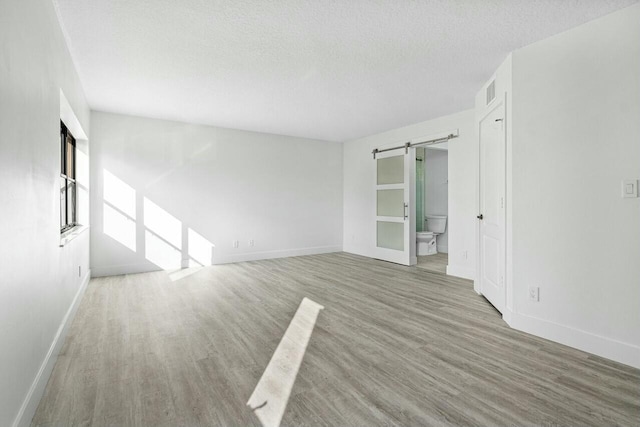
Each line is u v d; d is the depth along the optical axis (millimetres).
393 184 5828
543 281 2627
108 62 3055
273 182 6164
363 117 4992
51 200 2117
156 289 4008
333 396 1824
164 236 5121
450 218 4828
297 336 2639
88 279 4293
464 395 1834
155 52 2871
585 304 2402
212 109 4566
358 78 3471
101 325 2848
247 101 4219
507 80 2928
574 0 2127
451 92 3881
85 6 2201
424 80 3521
